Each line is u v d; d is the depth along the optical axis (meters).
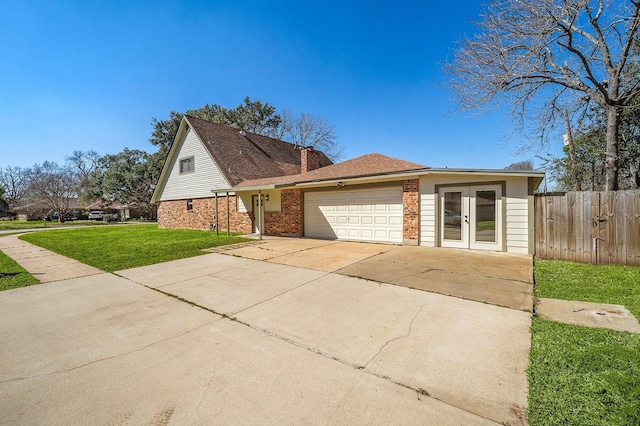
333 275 6.07
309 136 34.09
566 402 2.12
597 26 9.22
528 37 9.31
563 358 2.72
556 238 7.43
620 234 6.70
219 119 31.25
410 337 3.28
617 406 2.04
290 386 2.42
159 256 8.62
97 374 2.67
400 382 2.45
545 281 5.39
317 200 12.40
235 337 3.39
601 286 5.04
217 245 10.64
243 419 2.04
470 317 3.79
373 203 10.74
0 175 51.28
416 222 9.48
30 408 2.21
